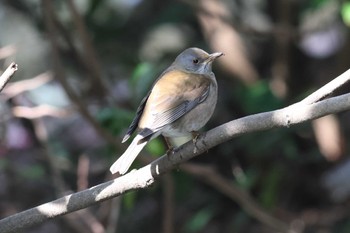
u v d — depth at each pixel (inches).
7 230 295.1
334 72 510.6
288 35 502.3
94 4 537.6
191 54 366.9
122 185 295.4
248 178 466.3
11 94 443.2
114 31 551.5
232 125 285.9
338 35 531.5
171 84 343.3
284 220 485.7
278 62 514.3
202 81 348.5
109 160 466.3
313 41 536.4
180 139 405.4
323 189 513.7
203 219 483.5
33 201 522.3
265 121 280.4
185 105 334.6
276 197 489.4
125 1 565.9
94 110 496.4
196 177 488.4
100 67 505.7
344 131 530.6
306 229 495.5
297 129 471.2
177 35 565.0
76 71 545.0
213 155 512.4
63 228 522.0
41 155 507.5
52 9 442.3
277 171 481.1
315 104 273.9
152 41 561.0
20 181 517.7
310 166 515.2
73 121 566.6
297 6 523.8
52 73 470.9
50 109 436.1
